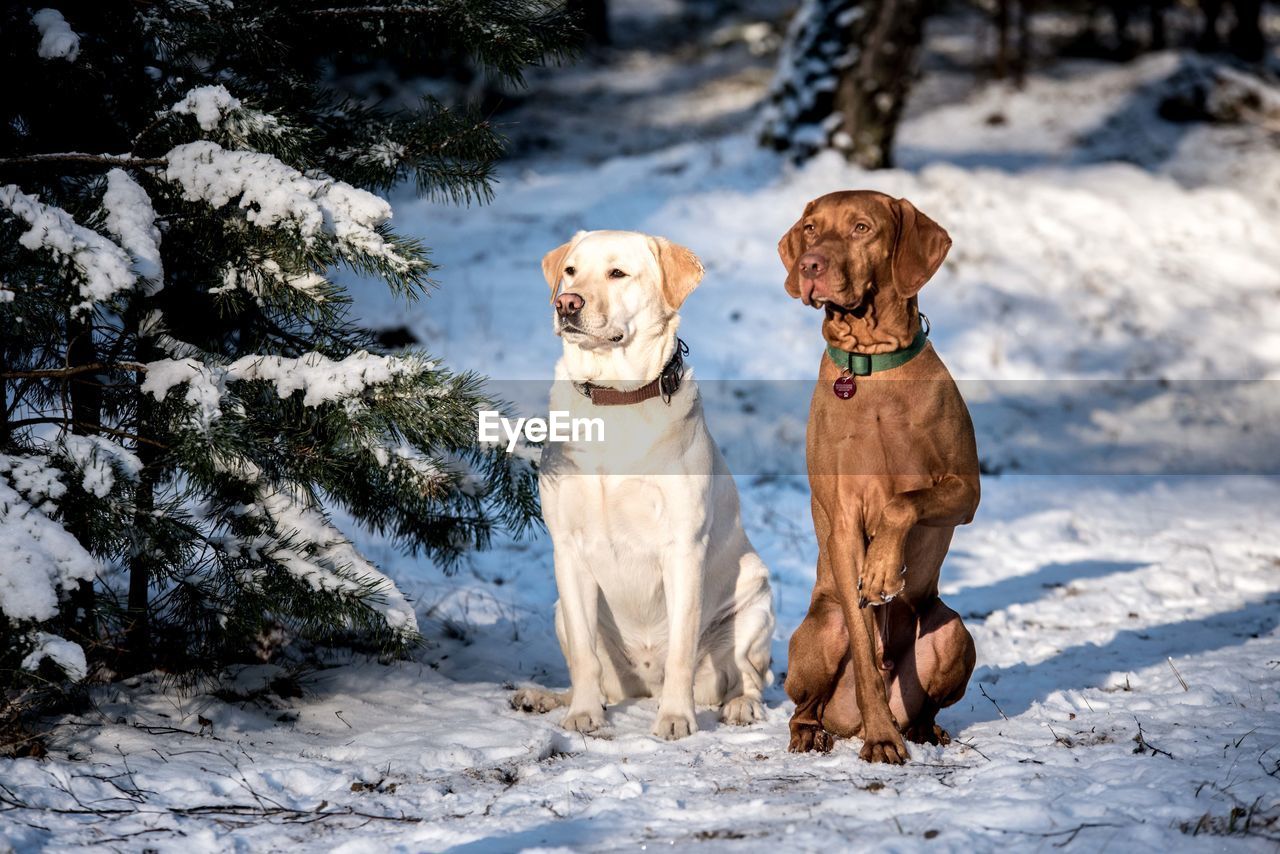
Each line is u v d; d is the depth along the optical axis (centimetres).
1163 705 512
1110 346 1402
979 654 647
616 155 2095
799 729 474
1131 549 895
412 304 1238
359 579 484
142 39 504
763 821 376
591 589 533
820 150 1638
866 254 452
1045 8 3366
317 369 481
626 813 389
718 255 1417
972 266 1497
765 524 915
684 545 517
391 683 571
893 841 343
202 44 498
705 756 462
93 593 459
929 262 453
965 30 3281
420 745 480
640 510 517
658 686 575
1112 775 402
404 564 750
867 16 1608
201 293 531
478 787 429
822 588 487
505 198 1656
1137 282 1538
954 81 2667
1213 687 536
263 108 511
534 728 510
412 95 2036
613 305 504
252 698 530
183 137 477
